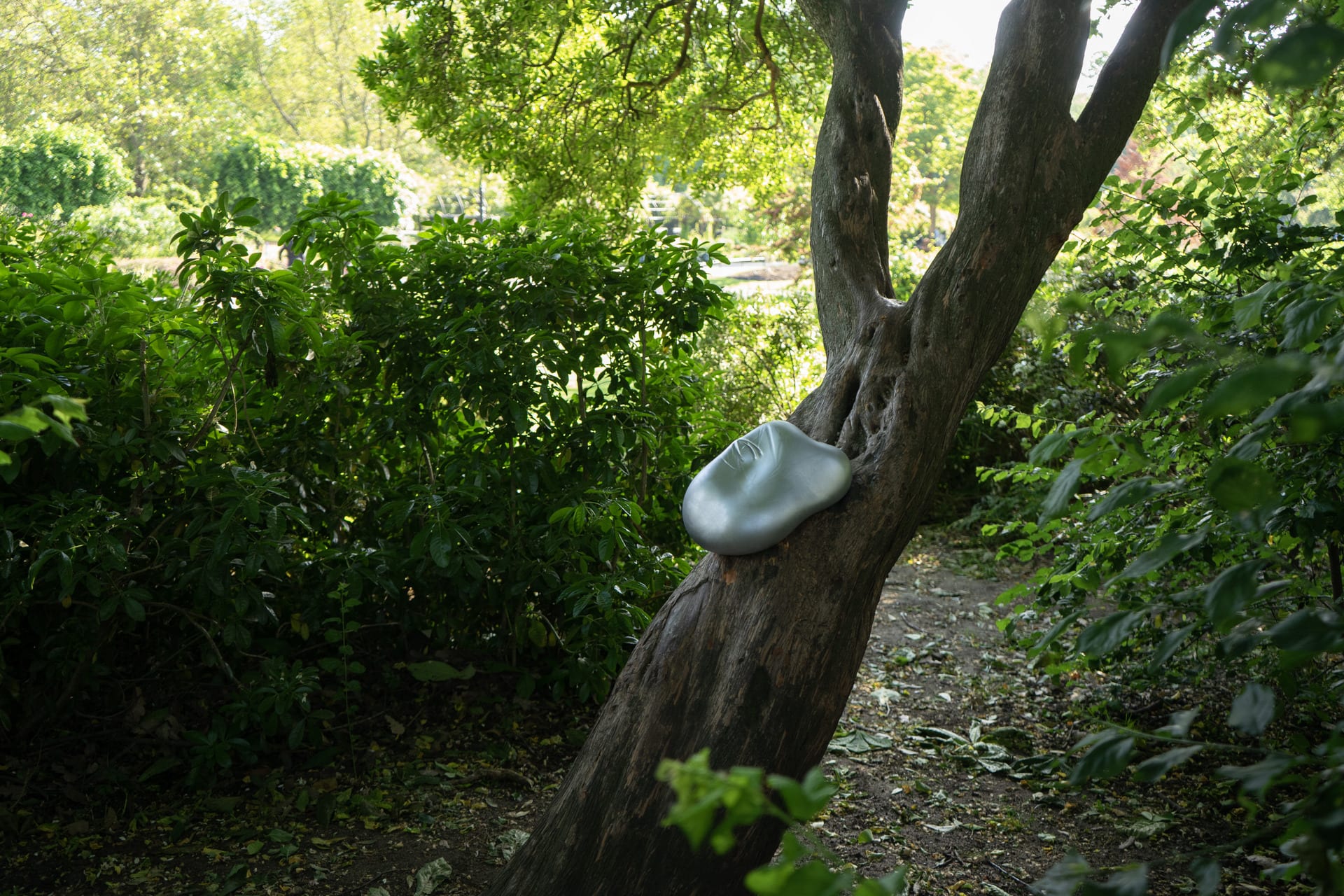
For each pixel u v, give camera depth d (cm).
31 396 296
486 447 395
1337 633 102
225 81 2352
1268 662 291
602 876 220
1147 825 306
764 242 1520
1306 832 102
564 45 698
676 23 637
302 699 319
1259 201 300
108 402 322
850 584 241
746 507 245
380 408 370
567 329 377
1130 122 279
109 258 375
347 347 358
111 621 323
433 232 392
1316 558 293
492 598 368
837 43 333
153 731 330
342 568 344
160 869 278
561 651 400
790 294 827
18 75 1881
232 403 363
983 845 302
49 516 308
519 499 377
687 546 438
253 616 324
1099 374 551
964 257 270
